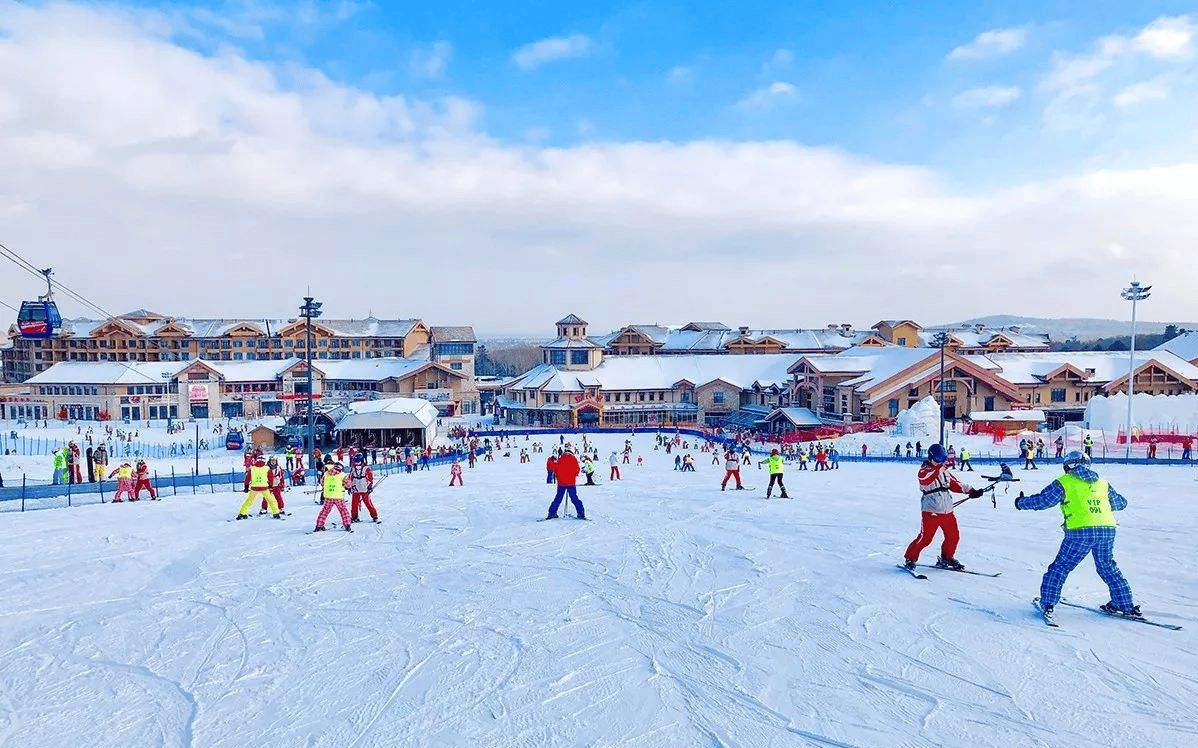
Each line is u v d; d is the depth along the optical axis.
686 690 7.11
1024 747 5.81
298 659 8.15
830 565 11.88
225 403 93.81
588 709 6.73
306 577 11.87
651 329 138.25
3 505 22.25
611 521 17.05
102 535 15.90
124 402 87.31
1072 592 10.02
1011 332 125.81
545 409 89.50
